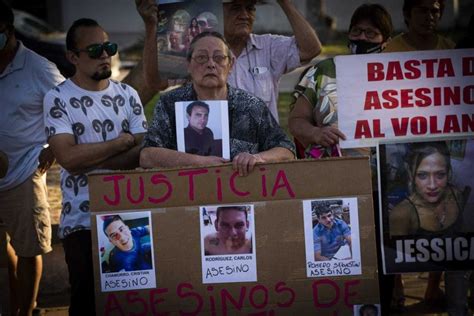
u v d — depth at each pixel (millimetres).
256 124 4297
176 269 4082
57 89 4629
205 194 4059
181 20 4906
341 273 4051
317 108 4773
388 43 5258
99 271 4094
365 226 4039
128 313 4105
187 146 4184
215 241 4070
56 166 9742
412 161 4391
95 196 4078
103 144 4516
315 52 5277
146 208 4078
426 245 4391
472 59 4352
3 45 5246
